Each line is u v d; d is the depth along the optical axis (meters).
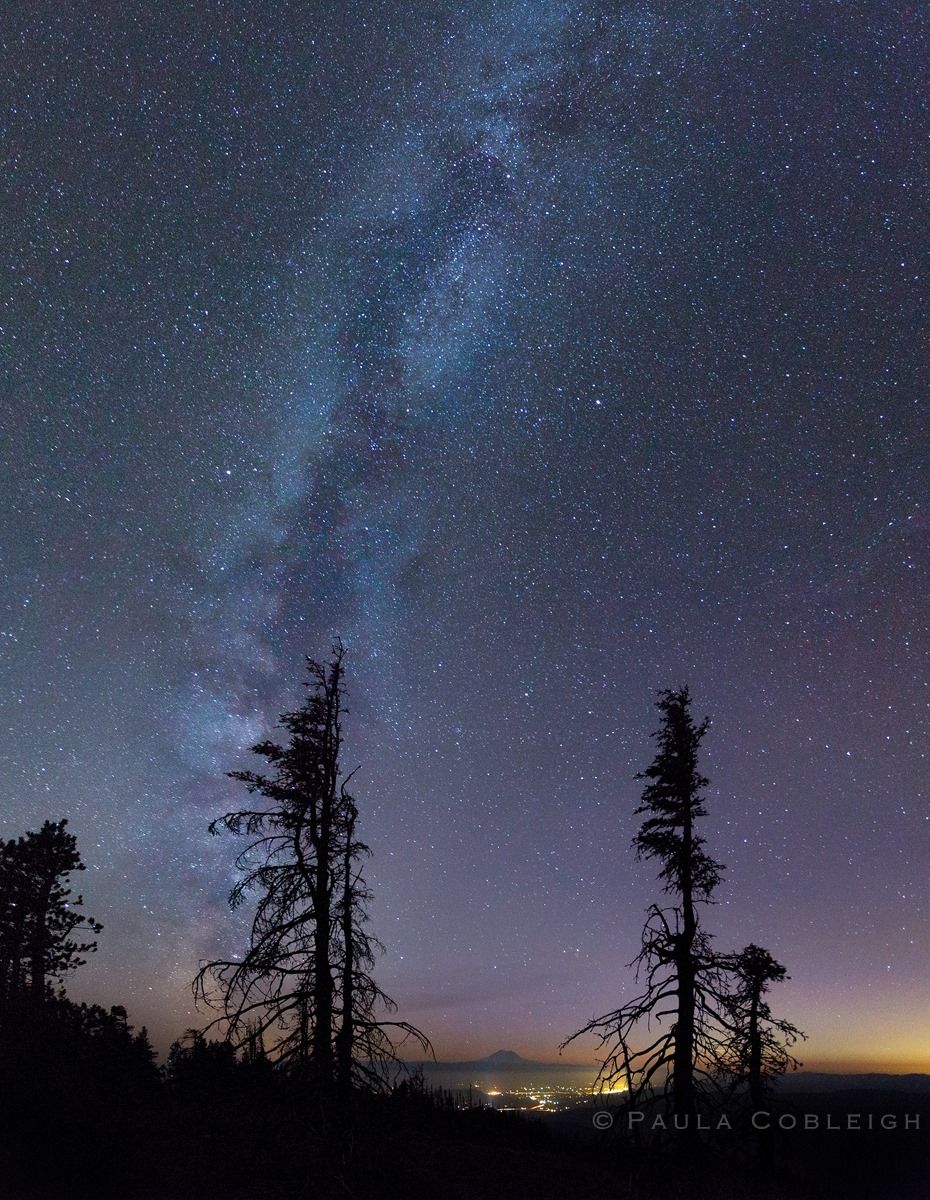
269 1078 18.48
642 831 22.08
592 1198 21.75
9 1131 19.09
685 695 22.94
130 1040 28.16
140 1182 17.70
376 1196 18.33
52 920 32.91
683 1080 20.19
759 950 23.45
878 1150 36.50
